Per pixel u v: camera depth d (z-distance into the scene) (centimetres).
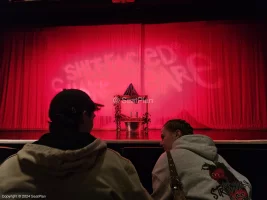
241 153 228
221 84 433
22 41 475
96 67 461
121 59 456
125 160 88
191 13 453
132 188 81
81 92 91
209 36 442
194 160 124
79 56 464
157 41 454
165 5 433
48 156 74
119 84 454
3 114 464
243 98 425
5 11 448
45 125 459
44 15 468
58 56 467
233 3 427
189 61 445
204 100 436
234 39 436
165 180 124
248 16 439
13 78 470
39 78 467
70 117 84
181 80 443
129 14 459
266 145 260
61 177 77
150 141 261
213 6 436
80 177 77
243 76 428
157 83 449
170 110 443
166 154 131
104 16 467
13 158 81
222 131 396
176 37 450
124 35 459
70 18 474
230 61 434
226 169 122
